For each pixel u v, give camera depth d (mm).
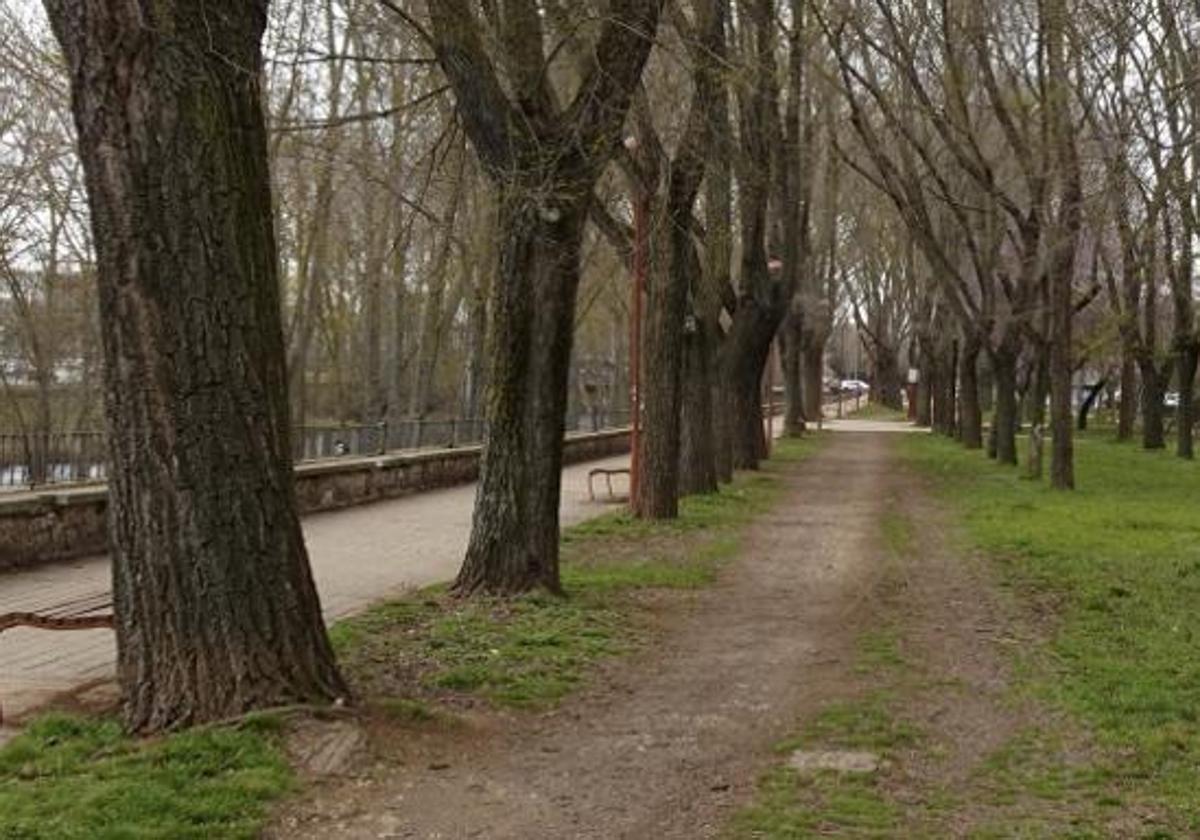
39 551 12977
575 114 10773
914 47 25844
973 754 6973
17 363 34688
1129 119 25203
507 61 10656
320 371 49250
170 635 6418
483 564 11422
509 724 7402
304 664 6660
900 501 23578
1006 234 31219
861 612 11609
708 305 22828
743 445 30812
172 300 6281
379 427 25812
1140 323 43812
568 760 6723
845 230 60312
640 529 17719
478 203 23656
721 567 14469
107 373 6379
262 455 6543
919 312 54250
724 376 26281
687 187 17922
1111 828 5703
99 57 6164
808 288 47656
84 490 13812
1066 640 10211
